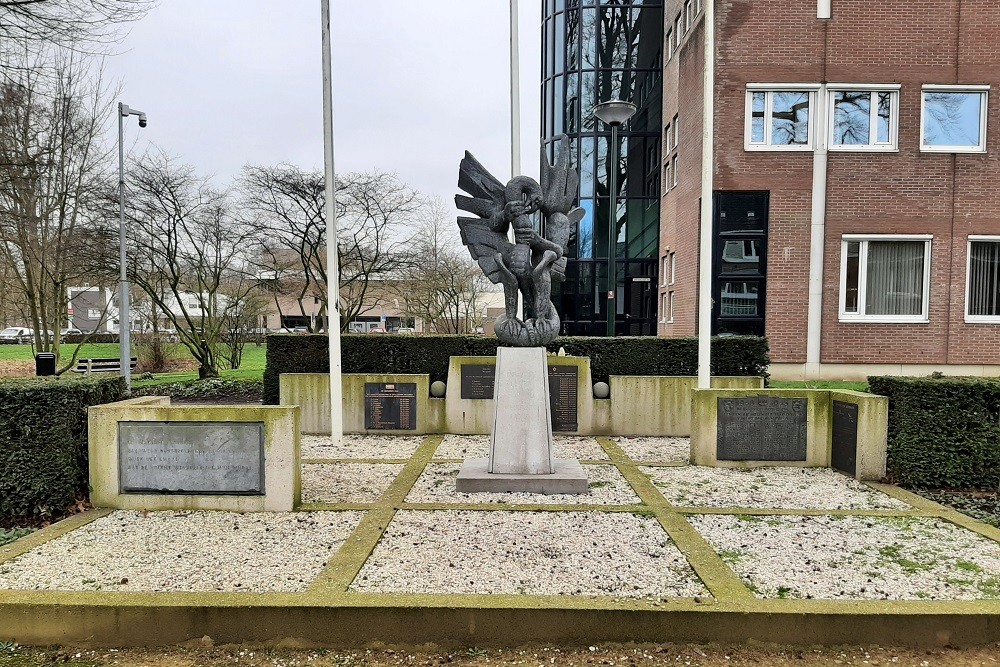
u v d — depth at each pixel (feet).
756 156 47.98
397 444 30.42
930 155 47.26
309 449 29.17
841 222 47.75
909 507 20.04
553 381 32.71
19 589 13.26
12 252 53.57
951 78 47.03
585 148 78.02
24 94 39.06
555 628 12.29
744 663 11.80
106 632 12.39
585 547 16.10
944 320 47.55
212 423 19.13
